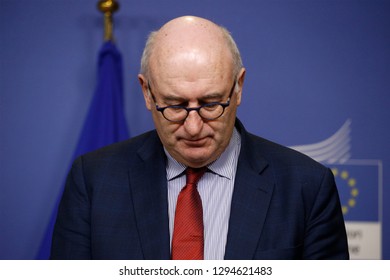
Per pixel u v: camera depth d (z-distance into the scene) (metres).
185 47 2.55
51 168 5.18
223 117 2.63
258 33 5.19
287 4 5.19
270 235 2.80
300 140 5.16
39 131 5.18
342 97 5.17
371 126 5.16
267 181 2.94
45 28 5.20
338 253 2.97
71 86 5.19
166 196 2.88
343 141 5.15
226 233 2.83
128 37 5.18
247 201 2.85
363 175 5.15
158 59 2.61
